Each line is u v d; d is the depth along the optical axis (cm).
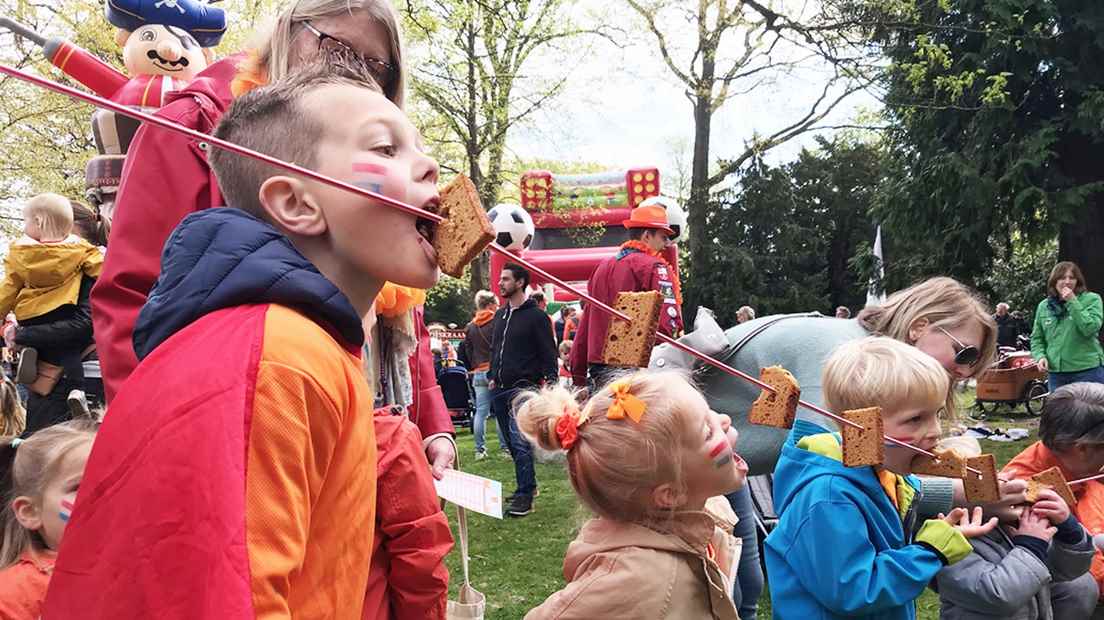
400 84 181
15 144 1137
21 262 303
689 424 156
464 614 218
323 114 105
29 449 181
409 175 106
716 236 2388
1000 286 1709
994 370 992
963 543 189
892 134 1269
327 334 95
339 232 104
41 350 312
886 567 185
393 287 189
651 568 152
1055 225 1034
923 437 196
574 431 164
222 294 92
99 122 226
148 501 82
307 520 87
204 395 84
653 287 457
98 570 83
